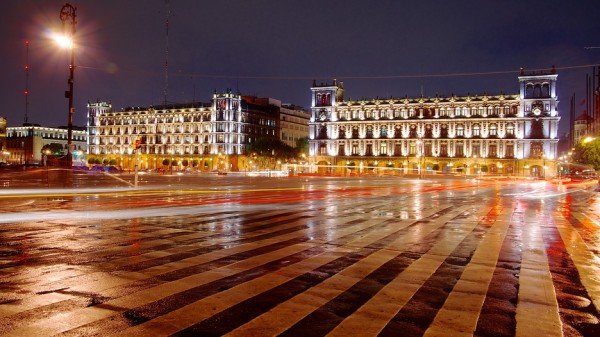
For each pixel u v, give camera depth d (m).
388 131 122.12
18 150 182.12
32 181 47.66
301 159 138.50
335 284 7.98
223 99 140.12
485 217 19.19
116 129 156.88
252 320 6.10
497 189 47.88
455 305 6.91
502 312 6.62
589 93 103.88
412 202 26.89
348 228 15.05
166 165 146.25
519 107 110.56
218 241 12.16
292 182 61.19
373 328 5.89
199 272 8.69
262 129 150.75
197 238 12.57
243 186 46.69
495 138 112.12
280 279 8.27
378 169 121.88
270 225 15.45
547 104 108.19
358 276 8.59
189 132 144.62
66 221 15.54
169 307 6.57
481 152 113.81
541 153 108.69
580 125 143.50
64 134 194.50
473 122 114.88
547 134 107.88
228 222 16.05
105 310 6.40
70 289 7.41
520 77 109.38
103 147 158.75
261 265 9.37
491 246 12.09
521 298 7.33
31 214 17.58
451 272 9.04
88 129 162.00
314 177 94.50
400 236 13.52
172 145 146.88
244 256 10.25
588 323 6.24
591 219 19.02
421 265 9.62
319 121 127.94
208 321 6.04
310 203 24.84
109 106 163.62
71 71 33.66
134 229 13.99
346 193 35.50
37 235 12.60
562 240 13.30
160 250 10.78
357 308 6.69
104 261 9.51
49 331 5.61
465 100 115.62
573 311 6.74
